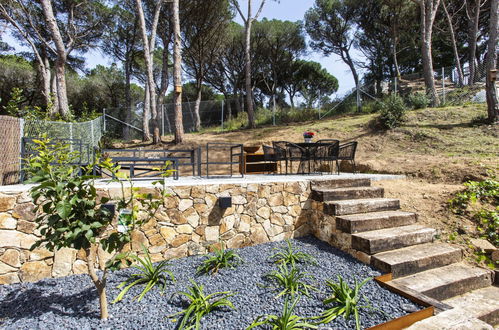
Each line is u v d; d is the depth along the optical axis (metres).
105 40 18.22
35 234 2.84
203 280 2.80
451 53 21.84
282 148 5.79
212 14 16.20
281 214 3.95
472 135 7.19
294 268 2.80
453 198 3.96
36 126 4.86
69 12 14.80
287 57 22.97
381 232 3.31
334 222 3.58
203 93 27.00
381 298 2.43
